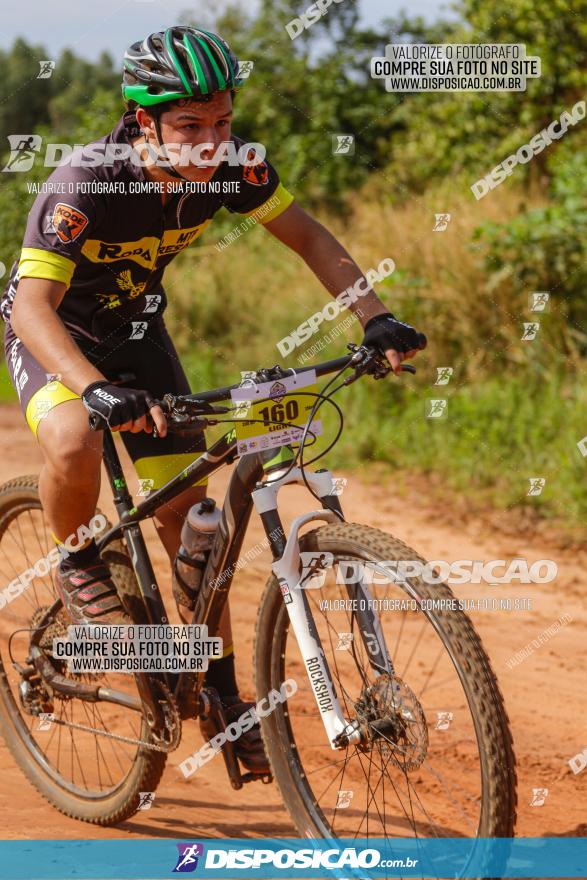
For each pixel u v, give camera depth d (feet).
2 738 15.17
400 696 9.86
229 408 10.26
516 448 32.04
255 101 62.08
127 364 13.46
